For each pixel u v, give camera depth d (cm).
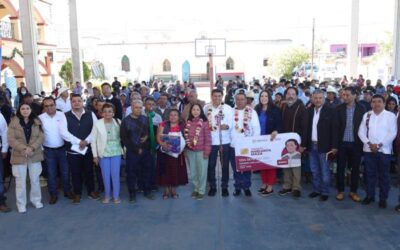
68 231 536
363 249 465
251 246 478
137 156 645
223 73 4512
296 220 555
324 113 620
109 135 640
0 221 579
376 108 584
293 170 654
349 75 2045
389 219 551
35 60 1705
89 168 669
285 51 3669
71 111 656
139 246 484
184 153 666
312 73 2894
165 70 4588
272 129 667
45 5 2983
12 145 596
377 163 595
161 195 685
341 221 547
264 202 633
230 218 568
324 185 633
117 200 649
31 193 631
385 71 3212
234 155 664
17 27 2438
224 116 654
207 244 485
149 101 688
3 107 813
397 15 1853
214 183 675
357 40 2016
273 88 1441
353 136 616
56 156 655
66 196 683
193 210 604
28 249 485
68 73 3088
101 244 493
